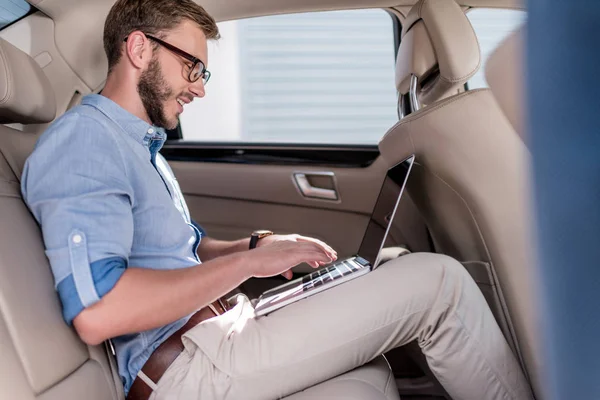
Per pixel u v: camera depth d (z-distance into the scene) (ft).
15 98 3.23
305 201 6.14
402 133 3.79
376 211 4.42
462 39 4.05
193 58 3.64
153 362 3.14
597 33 0.73
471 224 3.75
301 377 3.13
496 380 3.28
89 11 4.48
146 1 3.53
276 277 5.73
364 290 3.25
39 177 2.95
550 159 0.78
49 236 2.82
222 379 3.04
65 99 4.62
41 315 2.59
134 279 2.82
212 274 2.98
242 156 6.20
